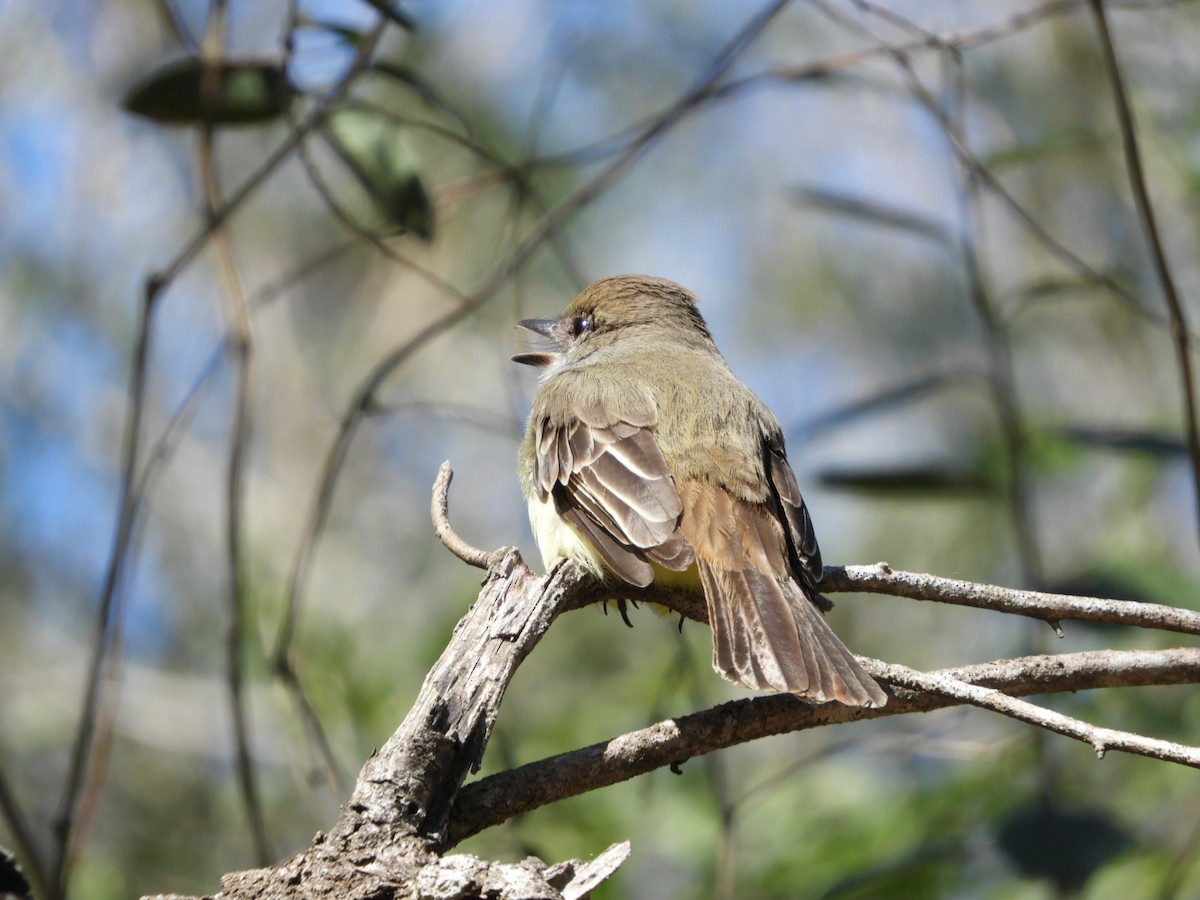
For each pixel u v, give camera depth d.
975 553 12.73
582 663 12.81
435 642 11.89
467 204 13.25
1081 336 13.27
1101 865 8.21
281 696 11.07
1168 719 10.29
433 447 14.13
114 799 12.75
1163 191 12.90
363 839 5.04
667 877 11.31
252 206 14.02
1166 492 12.06
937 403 13.92
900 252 14.18
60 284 14.04
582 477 7.77
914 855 9.02
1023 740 9.28
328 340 14.05
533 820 10.47
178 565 14.04
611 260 14.36
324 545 13.57
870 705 5.84
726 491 7.52
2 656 13.70
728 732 6.03
